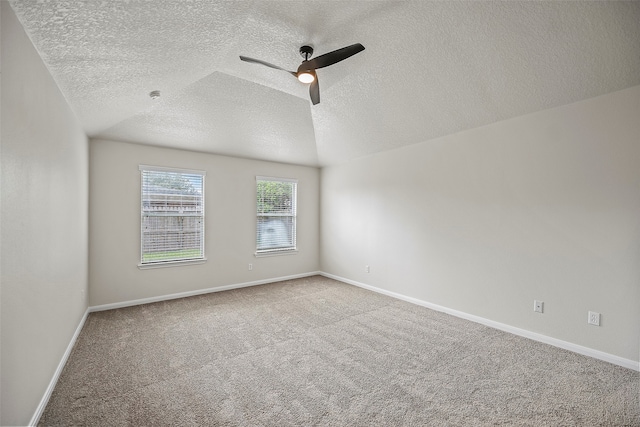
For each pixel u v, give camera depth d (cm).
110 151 405
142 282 426
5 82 142
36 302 185
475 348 288
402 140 431
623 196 255
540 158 306
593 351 270
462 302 374
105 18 159
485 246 351
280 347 290
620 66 235
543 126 304
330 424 185
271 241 562
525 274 317
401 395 214
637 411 197
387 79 314
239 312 390
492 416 193
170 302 431
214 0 168
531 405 203
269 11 219
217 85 336
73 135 288
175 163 456
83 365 253
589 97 271
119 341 300
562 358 269
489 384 228
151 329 331
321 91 357
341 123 427
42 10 148
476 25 229
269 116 406
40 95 191
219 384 227
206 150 475
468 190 369
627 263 254
